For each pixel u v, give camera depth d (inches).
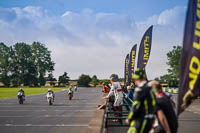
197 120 487.5
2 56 4877.0
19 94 908.6
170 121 150.5
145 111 143.5
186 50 190.5
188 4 192.9
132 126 145.9
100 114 262.4
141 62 587.2
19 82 4977.9
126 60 1084.5
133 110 145.1
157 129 152.1
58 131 352.2
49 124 419.2
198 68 187.0
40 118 501.4
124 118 335.0
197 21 192.5
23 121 458.9
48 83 5762.8
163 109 150.5
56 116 532.7
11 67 4972.9
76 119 480.1
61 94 1873.8
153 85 159.3
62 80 5944.9
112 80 390.0
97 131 175.3
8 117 521.3
